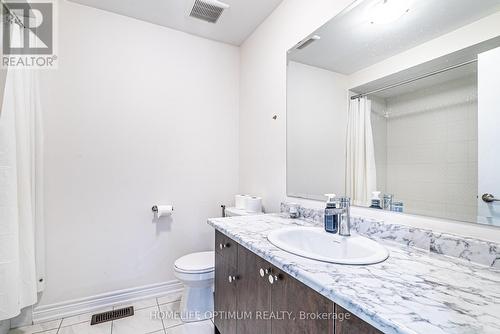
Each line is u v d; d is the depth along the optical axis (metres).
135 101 2.08
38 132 1.70
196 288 1.80
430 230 0.95
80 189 1.88
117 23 2.02
